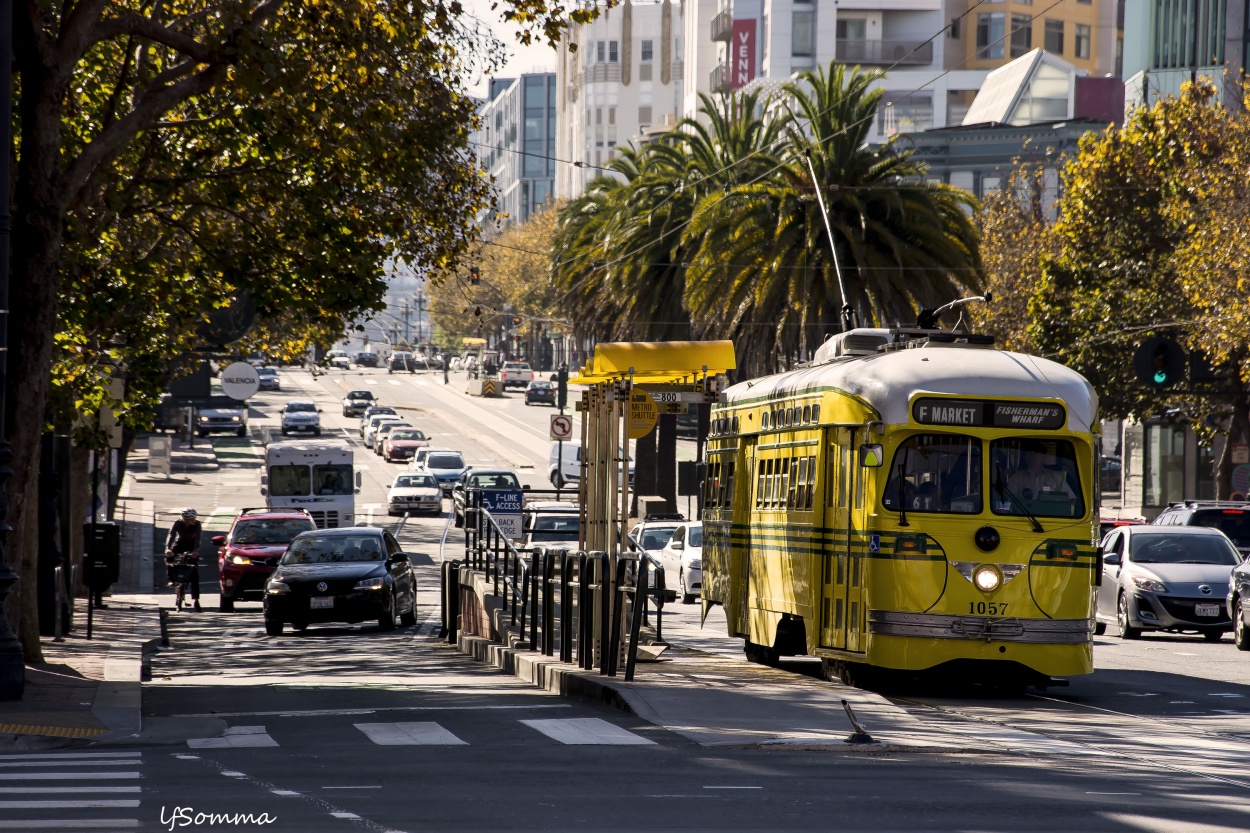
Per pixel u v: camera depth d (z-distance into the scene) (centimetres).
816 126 8969
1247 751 2930
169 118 5412
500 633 5131
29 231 4088
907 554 3812
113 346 6712
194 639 6244
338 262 5197
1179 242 10469
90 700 3497
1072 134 18538
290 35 4762
